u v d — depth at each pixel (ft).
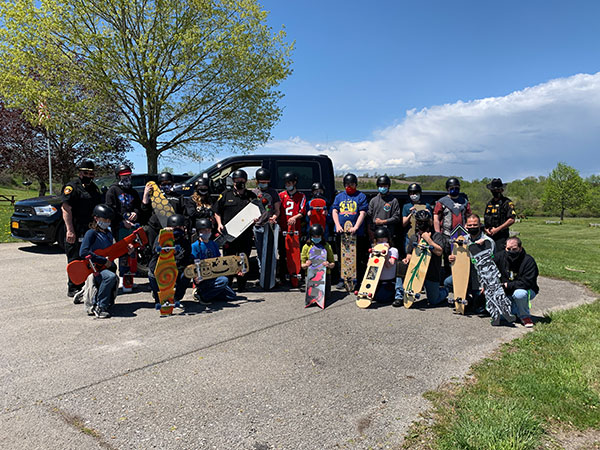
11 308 16.39
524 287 14.89
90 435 8.02
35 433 8.03
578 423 8.53
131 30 47.70
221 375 10.73
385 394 9.84
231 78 51.93
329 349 12.64
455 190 18.76
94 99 48.49
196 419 8.66
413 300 17.22
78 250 17.75
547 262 32.04
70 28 45.57
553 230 86.38
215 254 18.31
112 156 71.72
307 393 9.85
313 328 14.58
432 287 17.60
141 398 9.48
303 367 11.31
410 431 8.31
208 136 54.29
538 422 8.44
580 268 29.48
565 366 11.23
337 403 9.40
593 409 9.07
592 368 11.10
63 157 69.82
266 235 19.88
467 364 11.64
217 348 12.56
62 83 47.96
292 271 20.48
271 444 7.86
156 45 46.96
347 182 19.83
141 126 51.13
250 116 54.03
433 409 9.16
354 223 20.13
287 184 20.13
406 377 10.77
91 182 18.16
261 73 53.01
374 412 9.04
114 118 51.34
